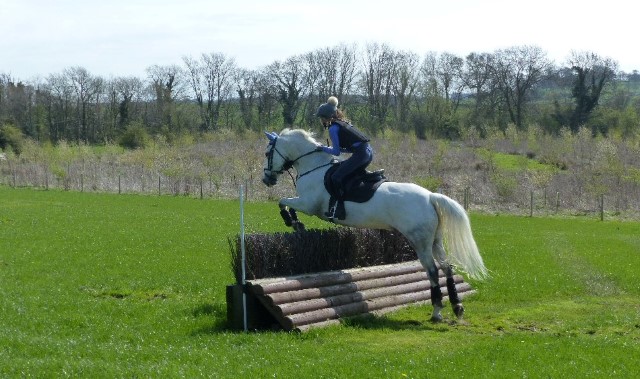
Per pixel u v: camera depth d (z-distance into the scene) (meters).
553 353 10.54
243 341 11.48
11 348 10.84
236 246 13.07
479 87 97.31
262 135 76.44
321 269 14.31
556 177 49.06
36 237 25.05
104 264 19.62
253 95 100.38
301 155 14.12
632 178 45.75
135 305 14.48
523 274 18.80
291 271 13.67
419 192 13.28
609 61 88.31
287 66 96.44
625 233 30.52
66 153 65.50
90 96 101.75
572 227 33.06
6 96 98.94
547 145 65.19
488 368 9.73
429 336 12.06
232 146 68.56
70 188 52.03
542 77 94.12
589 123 86.19
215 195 46.12
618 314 14.04
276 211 37.34
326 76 97.06
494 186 45.38
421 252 13.19
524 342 11.23
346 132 13.52
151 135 92.06
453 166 54.47
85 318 13.19
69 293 15.89
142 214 34.00
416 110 91.81
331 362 10.05
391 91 96.19
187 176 50.66
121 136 89.06
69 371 9.52
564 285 17.28
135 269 18.95
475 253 13.11
